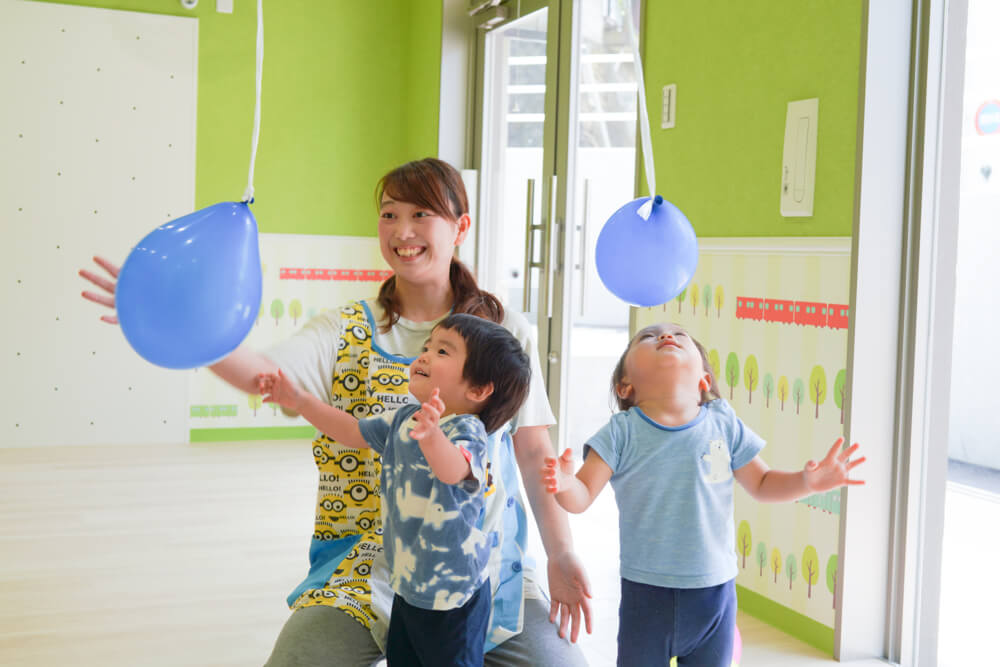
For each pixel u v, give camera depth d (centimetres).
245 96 557
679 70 343
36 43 513
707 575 167
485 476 147
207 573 327
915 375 267
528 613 169
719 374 324
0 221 514
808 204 283
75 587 307
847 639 269
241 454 525
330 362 171
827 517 276
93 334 533
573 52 423
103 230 532
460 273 183
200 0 543
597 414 404
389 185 172
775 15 296
